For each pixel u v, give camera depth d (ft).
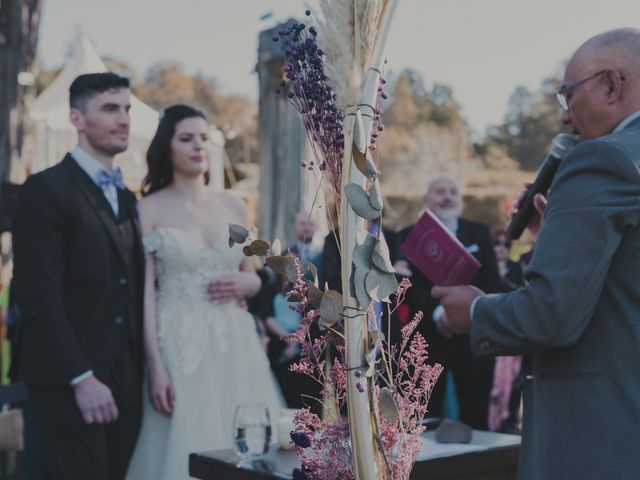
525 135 151.53
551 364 6.81
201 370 12.17
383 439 5.20
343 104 5.03
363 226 5.08
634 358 6.45
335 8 4.91
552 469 6.68
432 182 17.01
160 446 12.06
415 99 144.56
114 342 11.25
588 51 7.08
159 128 12.72
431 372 5.47
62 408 10.77
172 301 12.34
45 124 30.99
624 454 6.40
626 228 6.40
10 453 13.09
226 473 7.93
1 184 18.97
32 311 10.73
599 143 6.48
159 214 12.55
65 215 10.98
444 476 7.59
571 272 6.35
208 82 152.15
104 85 11.34
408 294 15.58
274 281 20.08
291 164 26.11
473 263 8.07
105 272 11.18
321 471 5.41
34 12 27.61
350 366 5.03
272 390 12.90
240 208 13.41
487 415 16.60
